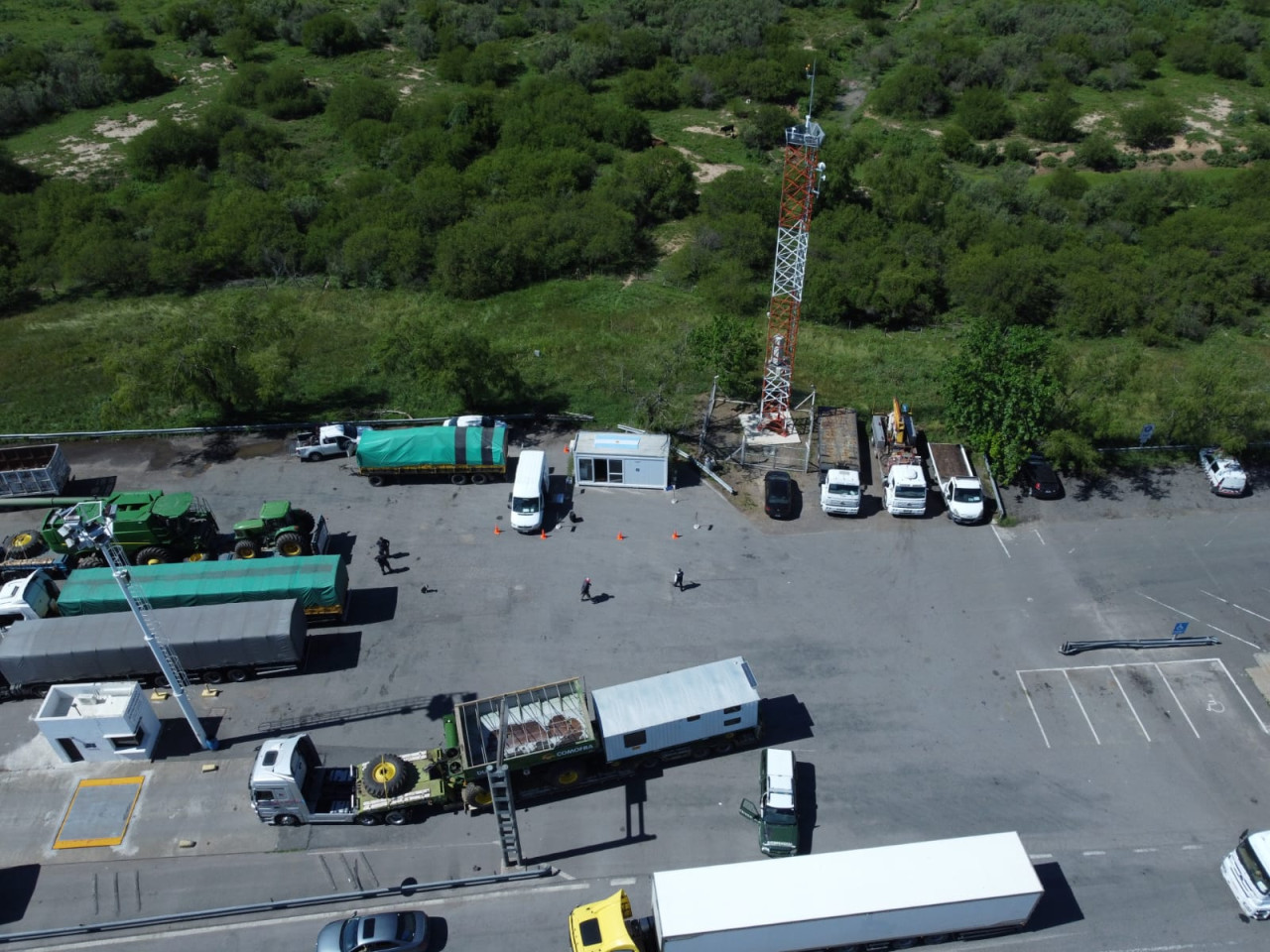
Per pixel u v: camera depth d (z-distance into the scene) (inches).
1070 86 4852.4
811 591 1817.2
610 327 2910.9
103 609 1640.0
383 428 2337.6
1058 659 1660.9
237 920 1282.0
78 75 4598.9
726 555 1914.4
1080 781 1445.6
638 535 1974.7
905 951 1226.6
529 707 1449.3
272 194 3597.4
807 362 2674.7
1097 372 2126.0
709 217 3558.1
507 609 1779.0
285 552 1838.1
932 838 1365.7
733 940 1144.2
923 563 1887.3
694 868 1243.2
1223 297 3026.6
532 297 3137.3
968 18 5575.8
